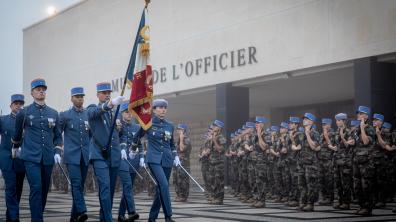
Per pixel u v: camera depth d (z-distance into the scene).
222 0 24.81
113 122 8.76
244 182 16.31
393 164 16.06
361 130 12.25
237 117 24.56
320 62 20.42
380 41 18.45
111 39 32.19
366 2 18.92
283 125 15.78
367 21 18.88
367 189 11.92
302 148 13.16
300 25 21.23
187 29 26.80
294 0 21.50
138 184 21.61
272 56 22.38
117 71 31.64
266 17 22.67
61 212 12.52
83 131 9.73
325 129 15.29
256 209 13.52
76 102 9.80
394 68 19.31
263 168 14.25
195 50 26.28
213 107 32.62
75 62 35.50
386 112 18.94
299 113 31.84
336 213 12.35
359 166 12.12
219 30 24.95
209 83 25.42
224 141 15.73
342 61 19.70
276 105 31.84
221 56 24.80
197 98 28.94
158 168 9.56
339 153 13.85
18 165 10.01
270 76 22.81
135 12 30.28
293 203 14.41
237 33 24.02
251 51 23.31
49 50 38.34
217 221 10.30
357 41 19.17
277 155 15.83
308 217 11.23
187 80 26.70
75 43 35.50
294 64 21.42
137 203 15.92
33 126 9.08
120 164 9.88
